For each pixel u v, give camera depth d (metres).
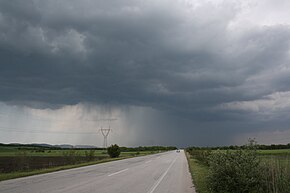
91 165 32.59
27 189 12.83
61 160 40.25
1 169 25.09
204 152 33.97
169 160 45.22
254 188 11.45
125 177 18.98
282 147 83.12
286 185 10.67
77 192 12.02
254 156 11.89
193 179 17.69
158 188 13.83
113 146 60.47
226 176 11.79
